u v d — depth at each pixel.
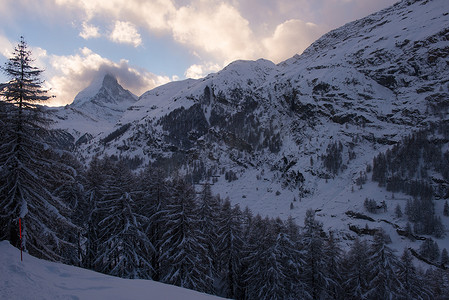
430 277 43.41
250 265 34.84
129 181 31.34
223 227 35.00
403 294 33.41
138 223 27.47
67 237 27.02
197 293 12.34
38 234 17.11
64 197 27.78
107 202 28.58
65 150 17.64
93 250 31.11
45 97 16.97
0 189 15.41
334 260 38.28
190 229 29.28
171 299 10.52
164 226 30.39
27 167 16.53
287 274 33.44
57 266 13.62
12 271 10.88
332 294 38.69
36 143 16.36
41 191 17.27
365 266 35.97
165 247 29.83
